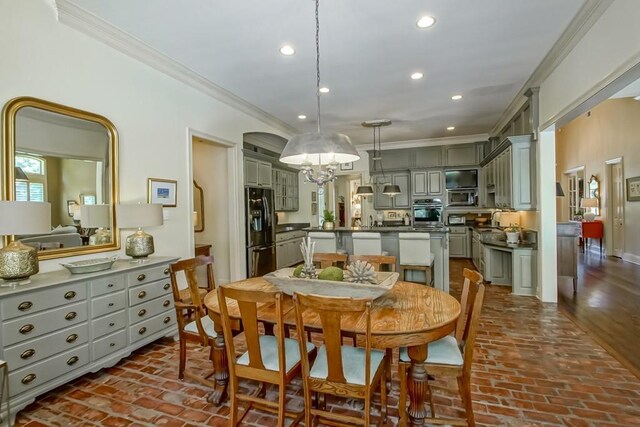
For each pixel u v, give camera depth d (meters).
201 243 5.09
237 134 4.96
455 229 7.70
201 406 2.17
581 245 8.61
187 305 2.45
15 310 2.00
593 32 2.81
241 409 2.13
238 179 4.99
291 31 3.01
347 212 10.55
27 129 2.46
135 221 2.97
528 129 4.66
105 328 2.54
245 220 5.19
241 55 3.46
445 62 3.68
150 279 2.94
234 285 2.58
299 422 1.98
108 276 2.57
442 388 2.31
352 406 2.16
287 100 4.88
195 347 3.10
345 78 4.09
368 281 2.16
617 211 7.23
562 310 3.92
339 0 2.55
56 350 2.21
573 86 3.22
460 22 2.88
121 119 3.16
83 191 2.83
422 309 1.96
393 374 2.54
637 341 3.04
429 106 5.27
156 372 2.62
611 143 7.28
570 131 9.41
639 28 2.21
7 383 1.82
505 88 4.51
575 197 9.32
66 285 2.27
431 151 7.84
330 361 1.63
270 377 1.79
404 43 3.24
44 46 2.56
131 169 3.25
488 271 5.26
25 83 2.44
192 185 4.01
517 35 3.11
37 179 2.52
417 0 2.56
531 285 4.58
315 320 1.85
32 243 2.49
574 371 2.52
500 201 5.62
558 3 2.63
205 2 2.56
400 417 1.85
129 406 2.17
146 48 3.27
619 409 2.05
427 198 7.82
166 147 3.67
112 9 2.64
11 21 2.37
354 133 7.09
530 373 2.50
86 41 2.85
